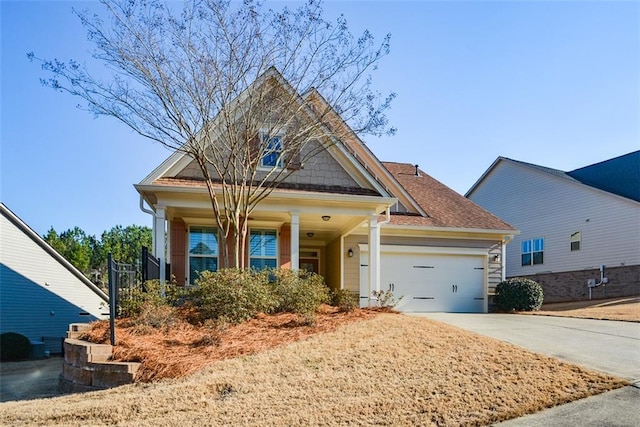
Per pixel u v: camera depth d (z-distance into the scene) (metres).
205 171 10.82
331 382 5.99
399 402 5.40
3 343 15.19
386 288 15.70
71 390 7.48
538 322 11.09
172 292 9.79
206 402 5.46
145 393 5.87
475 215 17.98
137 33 9.81
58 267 20.09
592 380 5.93
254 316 9.22
